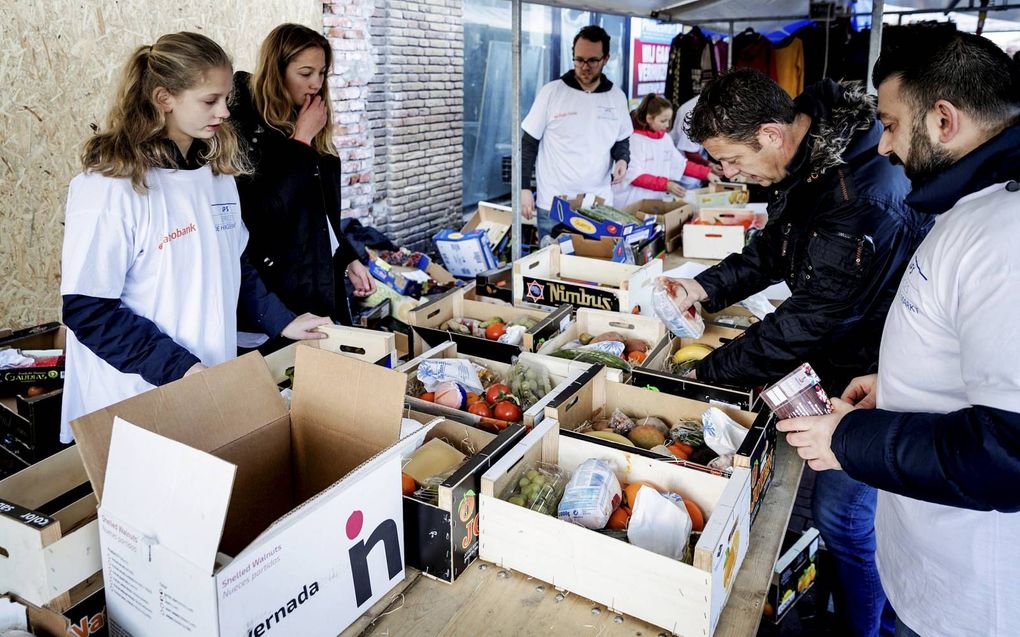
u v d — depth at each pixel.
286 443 1.72
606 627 1.44
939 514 1.34
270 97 2.55
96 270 1.81
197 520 1.16
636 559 1.43
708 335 2.85
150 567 1.23
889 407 1.41
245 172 2.25
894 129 1.28
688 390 2.17
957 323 1.20
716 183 5.18
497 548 1.59
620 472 1.79
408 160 6.56
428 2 6.39
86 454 1.34
